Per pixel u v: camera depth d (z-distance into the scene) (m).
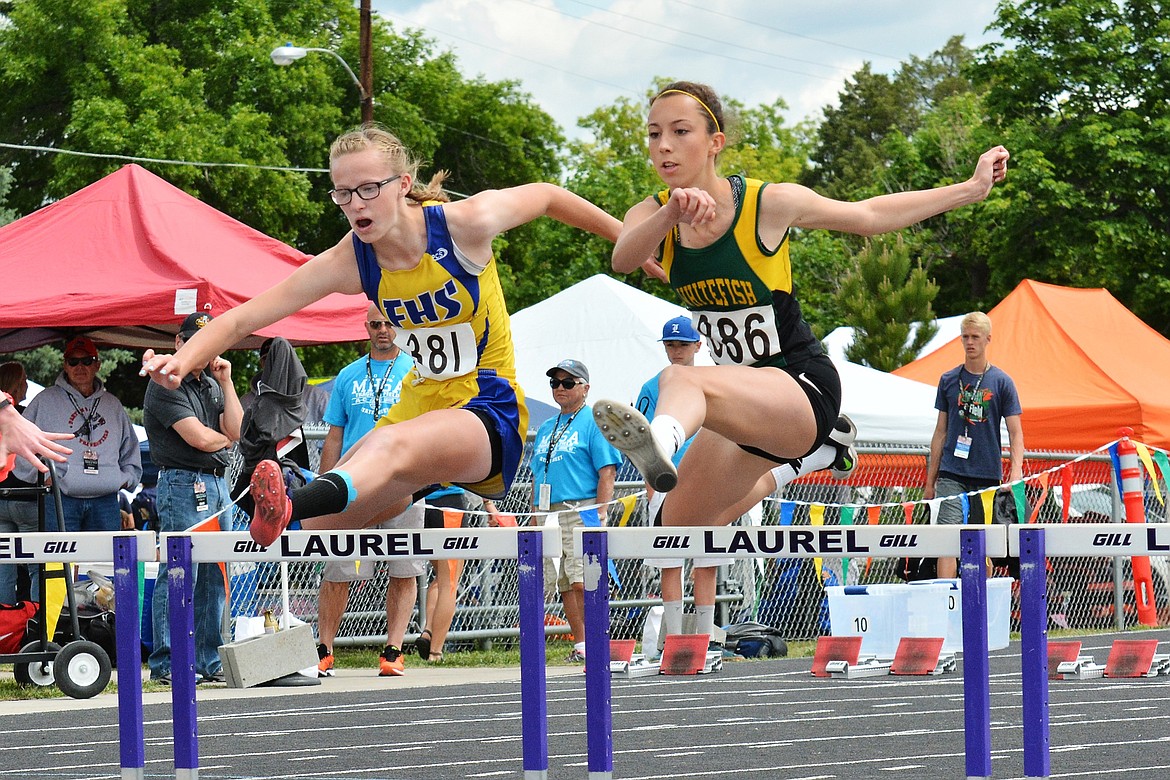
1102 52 53.22
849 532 5.93
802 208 6.91
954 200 7.14
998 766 7.88
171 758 8.60
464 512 12.92
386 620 15.29
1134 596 20.39
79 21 48.06
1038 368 22.05
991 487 15.66
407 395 7.15
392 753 8.52
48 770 7.93
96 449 13.20
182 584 6.31
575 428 14.23
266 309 6.79
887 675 13.37
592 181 66.69
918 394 20.02
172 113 46.94
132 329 18.19
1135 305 53.38
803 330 7.10
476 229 6.76
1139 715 10.34
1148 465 18.31
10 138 50.38
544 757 6.02
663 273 7.23
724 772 7.70
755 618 17.16
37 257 15.13
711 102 7.00
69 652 11.97
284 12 55.25
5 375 14.84
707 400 6.45
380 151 6.59
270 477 5.77
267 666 12.52
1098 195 53.25
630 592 17.19
